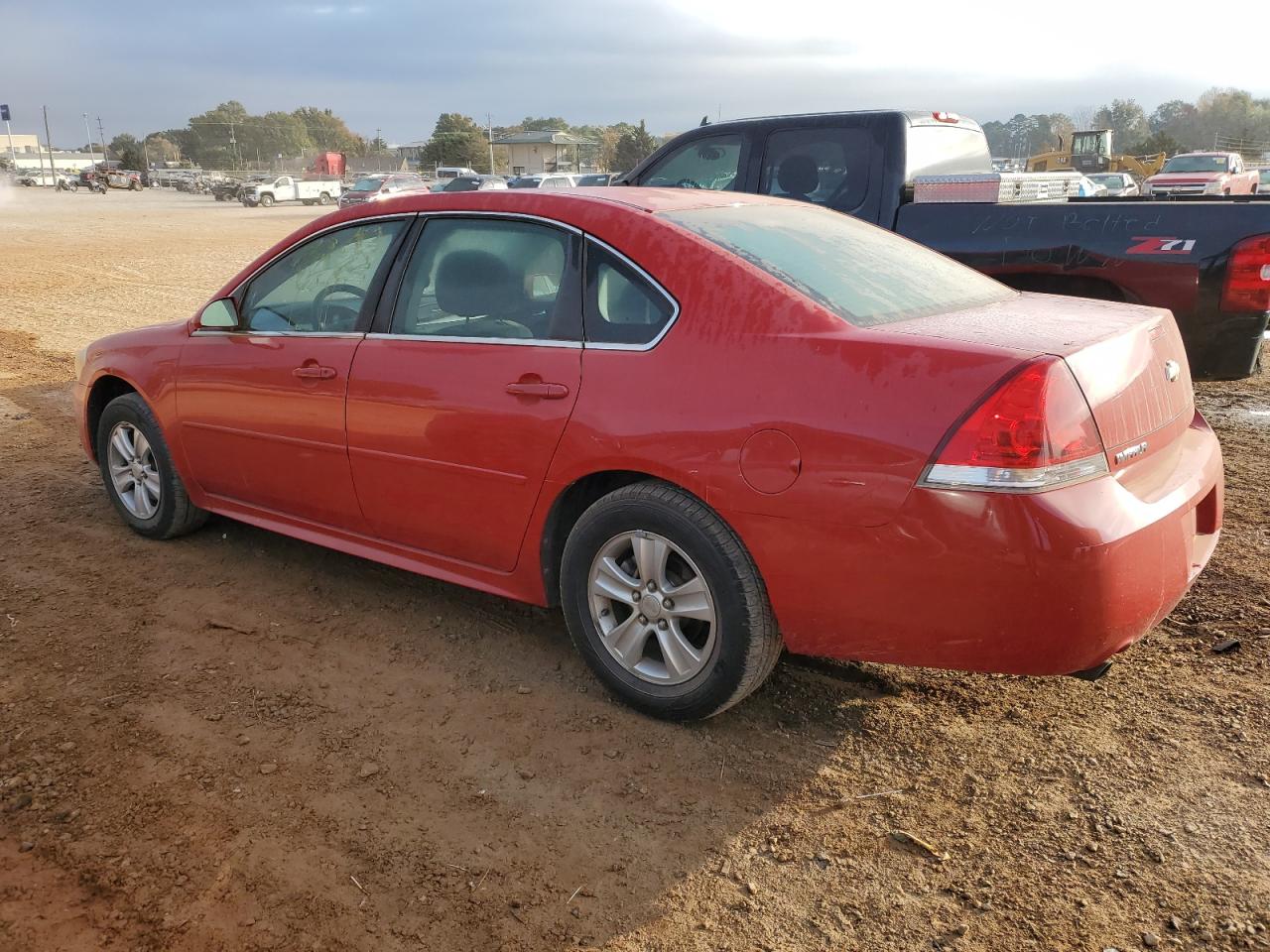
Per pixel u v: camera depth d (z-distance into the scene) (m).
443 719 3.26
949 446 2.54
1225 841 2.61
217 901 2.45
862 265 3.38
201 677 3.51
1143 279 5.53
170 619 3.96
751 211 3.61
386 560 3.87
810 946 2.31
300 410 3.91
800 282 3.02
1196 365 5.60
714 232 3.24
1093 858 2.57
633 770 2.98
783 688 3.43
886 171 6.55
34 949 2.29
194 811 2.78
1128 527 2.58
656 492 3.02
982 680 3.46
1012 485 2.49
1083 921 2.36
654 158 7.59
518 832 2.71
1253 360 5.50
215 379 4.23
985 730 3.16
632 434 2.99
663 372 2.98
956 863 2.57
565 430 3.13
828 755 3.05
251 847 2.64
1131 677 3.45
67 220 35.78
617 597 3.20
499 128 129.88
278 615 4.01
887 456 2.60
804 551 2.74
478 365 3.38
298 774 2.95
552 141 111.50
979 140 7.71
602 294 3.18
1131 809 2.75
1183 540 2.81
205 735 3.15
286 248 4.16
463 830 2.71
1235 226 5.27
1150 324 3.09
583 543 3.21
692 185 7.42
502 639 3.81
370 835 2.69
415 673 3.55
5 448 6.41
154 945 2.31
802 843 2.66
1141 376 2.89
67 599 4.13
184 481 4.58
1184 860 2.55
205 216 40.31
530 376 3.23
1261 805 2.75
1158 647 3.65
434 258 3.64
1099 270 5.65
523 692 3.42
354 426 3.72
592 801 2.84
